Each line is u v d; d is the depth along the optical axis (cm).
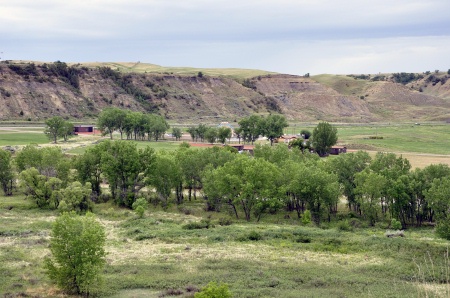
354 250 6931
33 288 5203
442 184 8281
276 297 4847
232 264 6178
